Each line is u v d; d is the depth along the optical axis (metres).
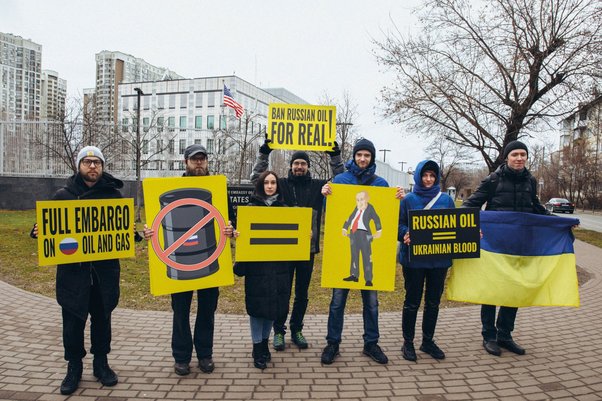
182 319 3.98
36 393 3.55
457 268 4.70
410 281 4.47
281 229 4.19
